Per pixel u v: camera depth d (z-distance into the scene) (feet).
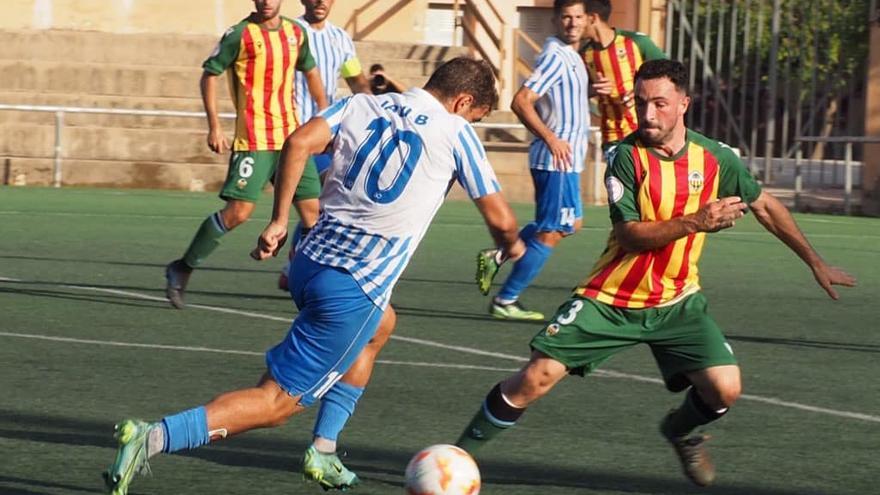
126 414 47.73
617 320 38.70
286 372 36.01
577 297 39.04
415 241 36.70
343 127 37.19
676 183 38.04
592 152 154.30
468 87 37.65
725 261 105.70
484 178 36.99
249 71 70.49
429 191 36.52
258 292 80.38
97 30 185.06
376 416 48.67
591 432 47.21
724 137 168.86
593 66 73.82
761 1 158.92
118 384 52.80
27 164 153.79
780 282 92.99
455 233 119.75
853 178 186.19
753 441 46.50
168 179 155.63
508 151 157.99
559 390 54.39
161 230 112.68
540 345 38.73
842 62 160.25
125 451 34.30
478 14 184.85
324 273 36.17
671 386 39.75
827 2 159.53
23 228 110.83
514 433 46.80
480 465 42.39
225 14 187.83
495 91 38.34
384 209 36.14
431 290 83.71
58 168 153.79
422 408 50.19
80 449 42.60
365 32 191.01
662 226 37.04
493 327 69.92
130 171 155.12
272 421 36.11
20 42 173.06
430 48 179.42
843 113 184.14
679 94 37.91
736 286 90.33
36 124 159.02
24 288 78.23
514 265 72.54
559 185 71.56
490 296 81.71
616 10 185.26
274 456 42.75
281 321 69.46
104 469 40.32
